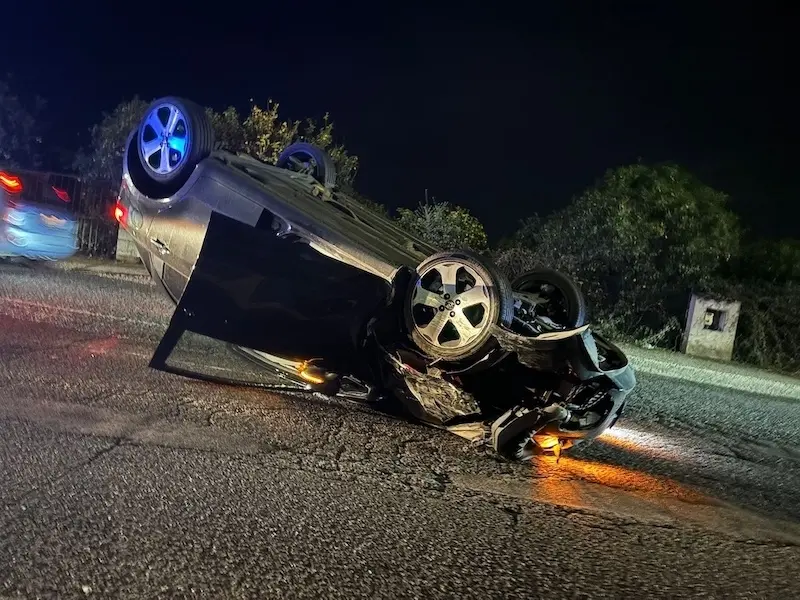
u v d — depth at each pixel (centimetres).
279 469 560
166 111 750
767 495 716
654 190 1848
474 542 494
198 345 905
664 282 1827
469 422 687
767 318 1877
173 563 404
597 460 754
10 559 383
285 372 752
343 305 685
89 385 677
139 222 768
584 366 641
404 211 1823
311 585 405
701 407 1148
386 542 472
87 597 362
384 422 731
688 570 503
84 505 451
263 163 841
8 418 566
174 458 545
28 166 2162
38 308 959
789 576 516
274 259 673
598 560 498
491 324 633
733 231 1942
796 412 1270
